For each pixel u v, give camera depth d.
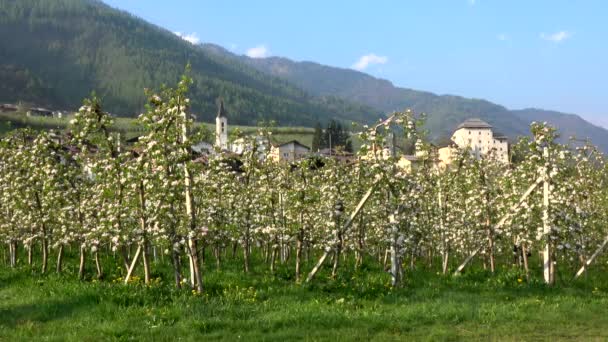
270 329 11.89
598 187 23.42
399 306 14.39
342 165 19.67
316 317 12.60
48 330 11.70
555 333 12.00
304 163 19.81
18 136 19.47
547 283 17.78
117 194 15.87
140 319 12.22
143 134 16.42
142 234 15.29
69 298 13.80
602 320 13.15
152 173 14.75
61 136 18.61
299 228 18.11
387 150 17.53
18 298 14.75
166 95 15.02
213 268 21.06
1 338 11.16
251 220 20.38
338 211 17.83
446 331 11.95
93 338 11.05
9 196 19.66
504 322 12.88
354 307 14.09
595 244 22.56
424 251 24.23
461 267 20.75
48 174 17.06
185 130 15.06
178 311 12.62
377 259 26.36
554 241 18.34
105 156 16.05
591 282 19.62
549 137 18.16
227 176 20.69
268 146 21.00
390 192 17.91
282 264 22.23
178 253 15.32
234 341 10.97
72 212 17.91
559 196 18.69
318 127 134.12
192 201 15.25
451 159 22.34
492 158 23.17
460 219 23.08
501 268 23.47
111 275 18.05
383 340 11.30
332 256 24.34
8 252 25.92
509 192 21.25
